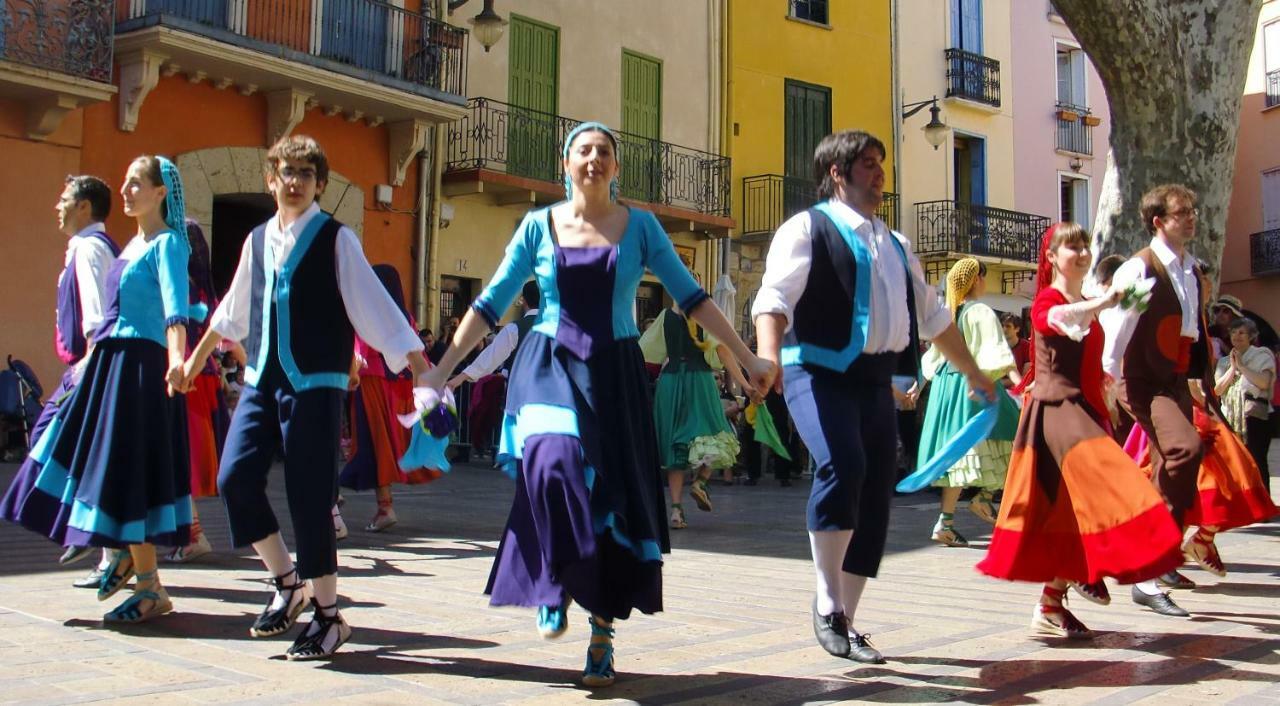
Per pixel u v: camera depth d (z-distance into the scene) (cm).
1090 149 2988
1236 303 981
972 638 452
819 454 394
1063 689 369
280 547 419
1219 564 587
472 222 1881
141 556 459
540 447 344
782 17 2380
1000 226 2719
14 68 1312
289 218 399
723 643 436
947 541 787
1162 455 517
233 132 1564
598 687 362
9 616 468
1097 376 450
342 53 1672
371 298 393
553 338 362
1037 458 450
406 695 347
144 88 1441
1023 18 2862
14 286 1373
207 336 423
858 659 405
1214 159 989
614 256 365
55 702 332
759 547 755
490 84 1903
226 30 1473
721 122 2266
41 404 1367
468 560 666
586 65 2047
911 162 2603
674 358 877
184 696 341
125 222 1462
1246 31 991
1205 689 370
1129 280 434
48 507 452
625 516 348
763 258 2325
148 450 450
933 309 428
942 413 775
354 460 771
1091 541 425
